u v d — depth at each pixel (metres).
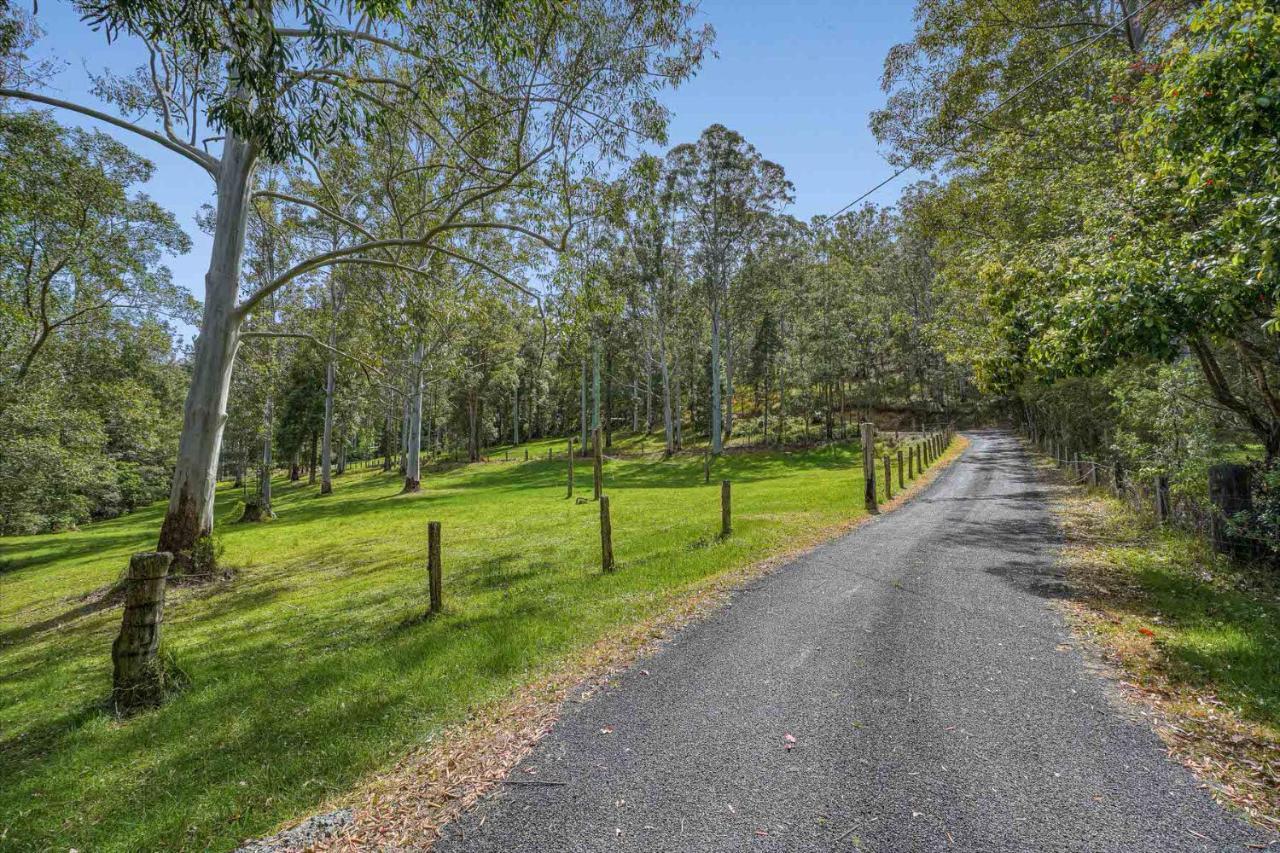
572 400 63.88
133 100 13.05
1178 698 3.91
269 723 4.58
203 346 11.45
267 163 13.92
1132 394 9.97
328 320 20.06
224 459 46.81
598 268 12.46
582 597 7.34
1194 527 8.08
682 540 10.69
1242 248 4.23
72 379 20.05
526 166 9.88
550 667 5.12
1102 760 3.21
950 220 14.53
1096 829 2.64
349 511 23.95
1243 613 5.42
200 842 3.13
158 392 31.31
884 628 5.57
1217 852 2.47
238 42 4.77
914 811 2.82
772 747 3.50
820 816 2.82
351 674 5.41
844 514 13.30
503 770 3.43
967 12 12.62
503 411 68.12
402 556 12.59
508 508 20.31
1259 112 4.29
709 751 3.49
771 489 20.19
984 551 8.91
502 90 9.56
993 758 3.27
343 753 3.90
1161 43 9.86
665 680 4.61
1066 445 21.27
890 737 3.55
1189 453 8.98
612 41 9.76
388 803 3.24
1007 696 4.04
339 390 39.66
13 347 17.39
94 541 22.78
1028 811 2.79
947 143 14.02
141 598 5.29
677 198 33.53
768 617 6.07
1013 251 9.12
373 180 14.62
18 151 12.70
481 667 5.24
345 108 5.97
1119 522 10.39
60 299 17.78
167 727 4.70
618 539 11.53
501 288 17.92
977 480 19.61
